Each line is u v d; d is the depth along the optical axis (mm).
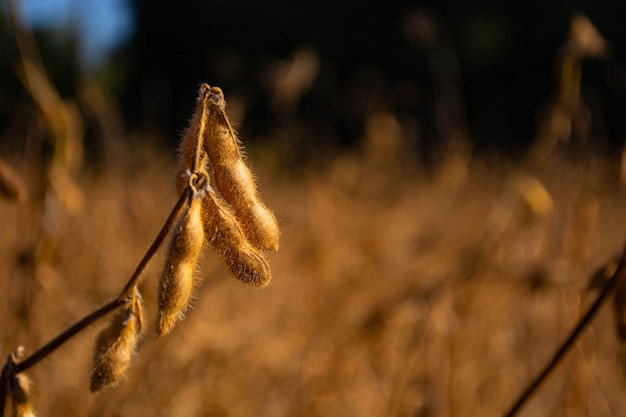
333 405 792
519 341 866
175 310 436
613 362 865
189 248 435
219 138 455
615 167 850
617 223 1112
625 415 799
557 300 890
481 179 1500
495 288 875
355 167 1420
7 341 699
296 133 1860
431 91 3303
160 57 3539
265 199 1573
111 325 470
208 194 447
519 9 3418
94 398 745
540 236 902
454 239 1075
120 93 3191
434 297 781
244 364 843
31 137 798
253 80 3250
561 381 814
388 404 775
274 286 1041
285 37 3684
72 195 730
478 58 3426
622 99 2428
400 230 1178
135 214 1101
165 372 755
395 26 3590
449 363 784
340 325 862
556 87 925
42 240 720
